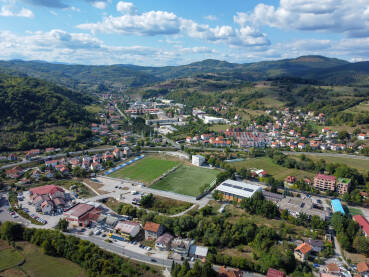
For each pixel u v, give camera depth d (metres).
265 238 159.62
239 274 132.88
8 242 159.00
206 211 195.88
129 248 159.38
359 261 149.00
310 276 131.00
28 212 198.62
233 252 155.25
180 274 127.38
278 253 143.62
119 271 133.50
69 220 186.50
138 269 138.75
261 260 142.25
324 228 176.88
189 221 177.62
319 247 155.62
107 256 147.75
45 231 160.75
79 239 155.00
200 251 153.38
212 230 169.62
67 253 145.12
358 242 156.50
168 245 160.25
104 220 186.38
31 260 144.88
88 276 130.62
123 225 175.62
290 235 170.12
